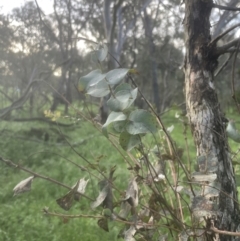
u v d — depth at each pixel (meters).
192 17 2.70
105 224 2.39
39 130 11.76
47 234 4.79
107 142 11.14
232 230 2.46
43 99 20.84
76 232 4.86
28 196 6.34
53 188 6.78
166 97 21.94
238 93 2.45
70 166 8.09
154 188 2.57
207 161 2.34
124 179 6.95
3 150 8.95
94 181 6.71
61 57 19.20
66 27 20.69
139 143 2.14
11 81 17.22
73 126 13.95
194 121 2.62
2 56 16.03
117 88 2.08
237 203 2.30
